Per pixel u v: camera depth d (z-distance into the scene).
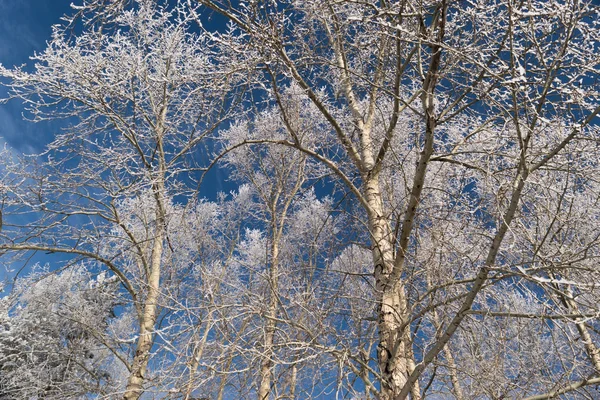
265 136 8.04
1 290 5.90
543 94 2.38
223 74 3.88
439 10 2.96
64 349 7.84
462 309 2.80
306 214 7.75
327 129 6.45
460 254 3.50
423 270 3.76
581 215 3.36
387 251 4.19
